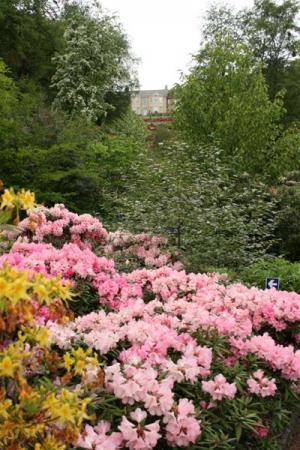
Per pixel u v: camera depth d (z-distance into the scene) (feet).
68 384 7.17
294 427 10.58
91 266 12.53
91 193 27.02
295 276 18.17
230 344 9.35
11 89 31.37
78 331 8.89
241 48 37.19
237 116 33.58
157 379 7.51
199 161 24.59
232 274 17.43
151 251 17.84
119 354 8.34
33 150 24.13
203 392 7.88
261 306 11.02
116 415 6.89
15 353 5.85
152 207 18.66
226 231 19.72
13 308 5.30
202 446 7.23
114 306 11.76
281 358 8.83
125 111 96.94
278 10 97.55
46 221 18.26
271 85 96.58
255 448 8.33
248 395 8.25
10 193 6.50
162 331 8.74
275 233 26.86
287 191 30.17
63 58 79.30
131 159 31.81
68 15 90.27
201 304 11.32
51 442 5.68
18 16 70.18
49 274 12.21
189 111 36.37
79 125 29.55
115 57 88.48
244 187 24.27
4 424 5.46
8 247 14.61
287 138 34.88
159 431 7.07
